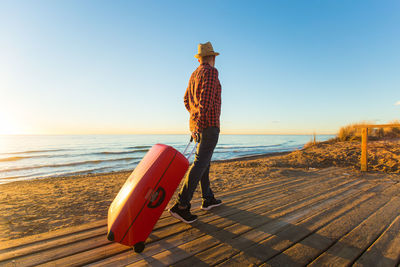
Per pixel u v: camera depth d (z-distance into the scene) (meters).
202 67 2.03
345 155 6.80
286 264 1.37
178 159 1.62
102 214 2.66
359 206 2.48
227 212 2.31
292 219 2.11
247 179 4.56
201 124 1.88
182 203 1.94
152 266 1.35
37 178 9.83
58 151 30.09
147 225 1.50
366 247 1.58
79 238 1.72
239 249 1.55
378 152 6.55
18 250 1.53
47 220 2.48
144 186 1.48
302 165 6.38
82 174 10.62
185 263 1.38
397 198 2.78
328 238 1.72
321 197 2.86
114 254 1.49
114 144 52.88
